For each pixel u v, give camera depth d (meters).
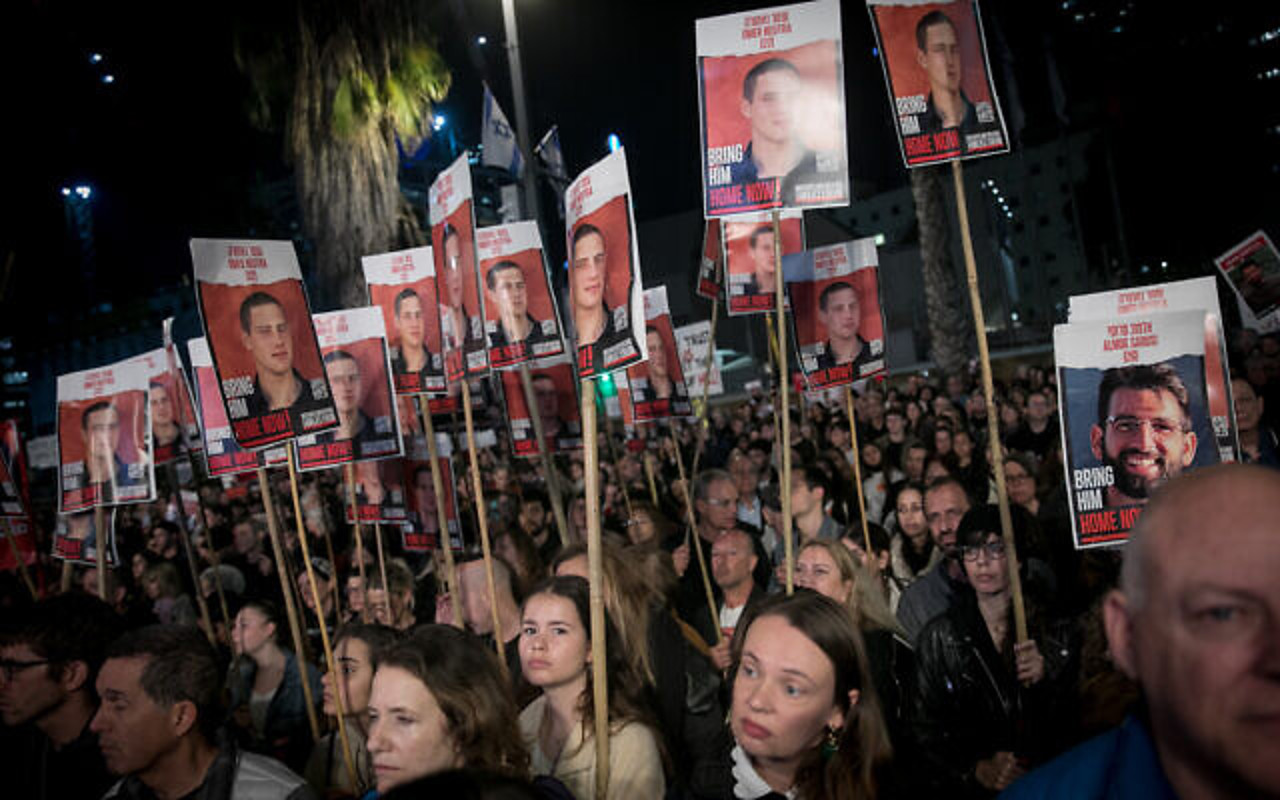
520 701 3.85
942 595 4.55
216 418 4.98
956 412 11.41
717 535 5.91
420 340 5.14
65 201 13.98
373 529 9.75
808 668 2.32
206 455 4.94
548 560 7.62
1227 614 1.00
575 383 6.95
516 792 1.32
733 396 28.55
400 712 2.55
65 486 5.29
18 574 6.29
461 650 2.66
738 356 35.66
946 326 20.19
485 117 15.61
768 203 4.27
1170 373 3.35
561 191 16.86
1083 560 3.95
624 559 3.82
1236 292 7.17
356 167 11.12
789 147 4.27
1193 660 1.01
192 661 2.75
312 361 4.12
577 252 3.41
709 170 4.34
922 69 4.12
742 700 2.39
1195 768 1.05
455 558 4.89
